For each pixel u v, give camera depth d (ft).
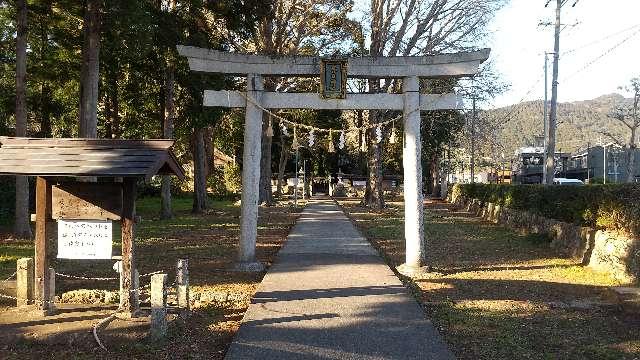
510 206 76.54
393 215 95.25
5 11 65.10
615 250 36.91
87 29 53.78
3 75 79.87
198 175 96.89
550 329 23.58
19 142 23.52
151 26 54.70
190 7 66.49
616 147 186.19
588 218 44.70
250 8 66.08
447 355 19.12
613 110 258.78
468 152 235.40
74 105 86.38
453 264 42.45
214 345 21.45
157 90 85.51
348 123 148.77
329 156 201.26
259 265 38.93
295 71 38.42
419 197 38.55
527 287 33.01
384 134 103.65
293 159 194.59
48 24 63.82
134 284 23.98
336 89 37.86
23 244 51.29
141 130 100.53
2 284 26.68
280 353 19.24
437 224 80.74
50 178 23.84
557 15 75.51
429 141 137.18
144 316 23.82
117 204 23.57
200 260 43.32
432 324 23.18
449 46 87.30
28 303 25.17
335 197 185.37
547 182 76.48
